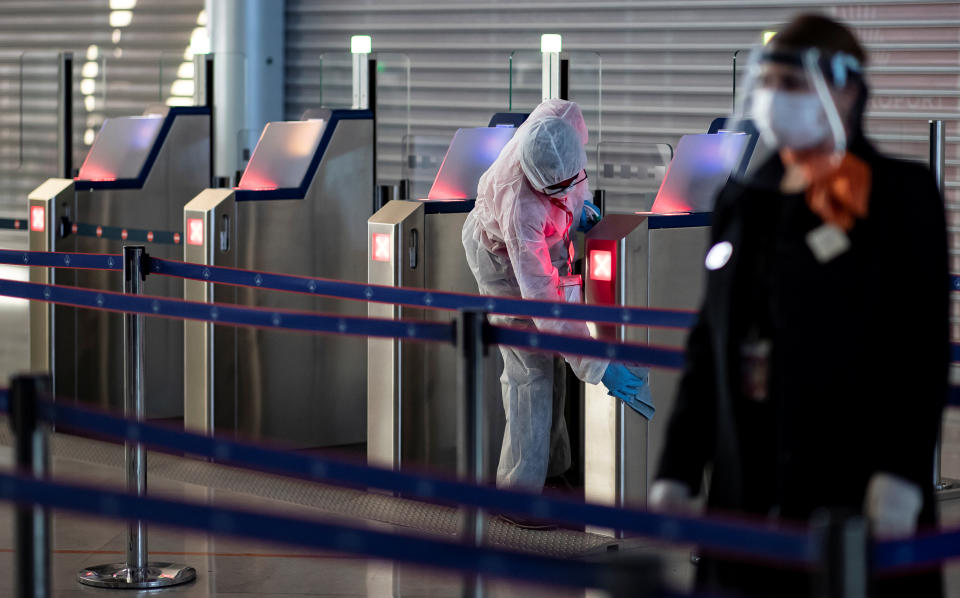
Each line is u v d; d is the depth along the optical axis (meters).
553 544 9.42
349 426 12.77
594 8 15.94
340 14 17.75
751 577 4.64
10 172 15.19
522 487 9.65
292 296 12.19
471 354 6.35
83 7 19.00
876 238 4.36
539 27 16.36
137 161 13.71
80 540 9.79
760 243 4.60
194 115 13.55
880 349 4.38
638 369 9.26
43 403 5.08
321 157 12.17
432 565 4.24
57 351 13.09
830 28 4.38
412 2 17.23
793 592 4.57
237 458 5.09
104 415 5.10
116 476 11.59
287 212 12.01
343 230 12.37
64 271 13.09
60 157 14.05
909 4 14.15
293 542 4.38
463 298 7.99
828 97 4.32
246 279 8.68
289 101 18.20
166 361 13.70
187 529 4.46
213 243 11.50
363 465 4.93
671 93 15.55
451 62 17.03
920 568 4.40
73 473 11.68
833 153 4.39
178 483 11.14
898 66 14.28
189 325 11.65
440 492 4.79
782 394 4.50
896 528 4.21
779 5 14.84
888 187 4.37
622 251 9.22
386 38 17.50
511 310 7.81
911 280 4.33
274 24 17.86
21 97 14.92
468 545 4.20
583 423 10.60
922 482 4.34
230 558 9.35
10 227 14.37
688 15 15.36
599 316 7.50
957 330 14.14
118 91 18.81
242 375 11.96
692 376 4.90
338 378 12.65
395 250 10.33
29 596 5.11
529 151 8.91
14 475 4.60
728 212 4.73
